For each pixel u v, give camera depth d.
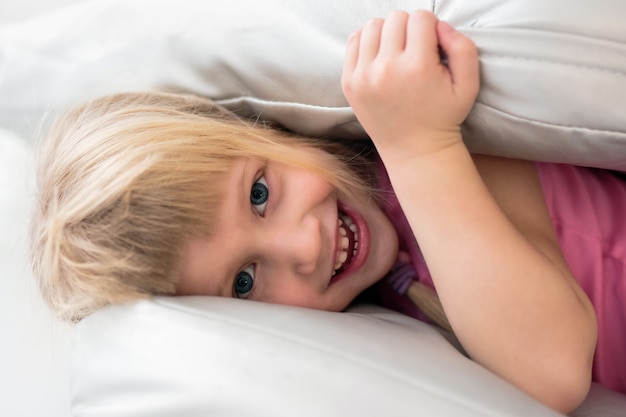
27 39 0.95
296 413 0.48
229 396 0.50
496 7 0.56
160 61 0.77
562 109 0.54
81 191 0.66
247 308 0.57
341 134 0.73
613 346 0.70
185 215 0.62
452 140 0.58
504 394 0.50
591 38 0.53
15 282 0.92
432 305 0.75
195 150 0.66
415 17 0.55
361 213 0.74
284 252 0.67
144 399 0.52
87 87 0.84
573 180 0.72
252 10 0.69
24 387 0.88
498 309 0.57
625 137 0.55
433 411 0.47
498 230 0.58
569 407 0.58
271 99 0.70
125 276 0.60
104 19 0.89
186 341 0.53
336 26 0.64
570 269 0.69
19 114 0.93
